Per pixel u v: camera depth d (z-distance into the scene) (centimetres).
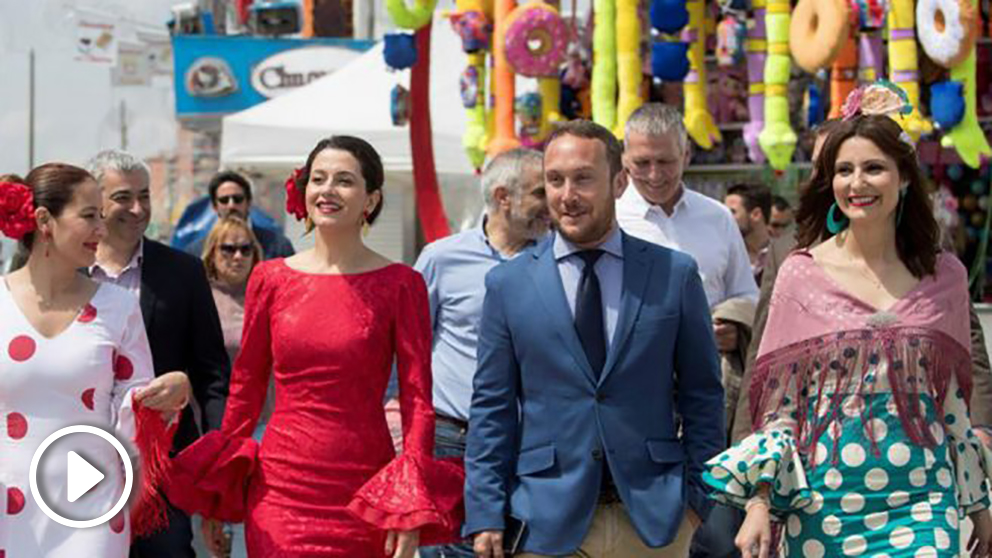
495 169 839
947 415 636
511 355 671
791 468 634
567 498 651
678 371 676
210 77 2898
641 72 1259
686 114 1248
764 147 1199
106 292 695
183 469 695
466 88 1375
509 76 1328
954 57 1117
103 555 671
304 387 693
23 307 679
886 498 622
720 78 1309
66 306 684
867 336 629
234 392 712
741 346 868
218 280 1048
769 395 646
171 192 3828
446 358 843
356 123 1875
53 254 680
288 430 693
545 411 661
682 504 657
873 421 625
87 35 3275
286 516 686
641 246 676
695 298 671
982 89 1280
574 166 658
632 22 1237
